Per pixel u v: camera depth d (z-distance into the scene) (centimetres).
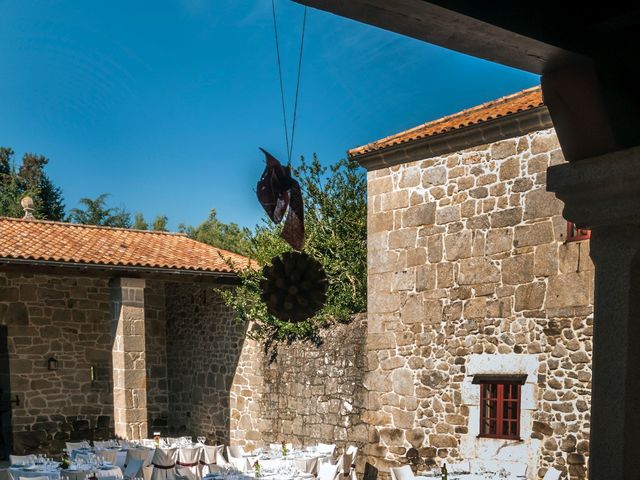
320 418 1244
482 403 986
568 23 215
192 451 1192
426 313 1067
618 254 236
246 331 1441
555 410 899
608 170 230
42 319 1534
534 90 998
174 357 1667
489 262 988
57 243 1406
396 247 1117
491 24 197
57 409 1534
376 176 1155
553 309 910
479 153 1008
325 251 1482
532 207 941
